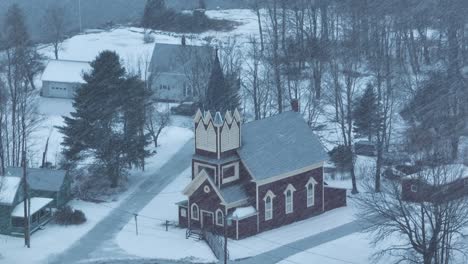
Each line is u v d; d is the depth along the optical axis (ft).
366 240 456.45
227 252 440.45
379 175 510.58
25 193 455.63
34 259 438.81
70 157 546.67
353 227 478.18
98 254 444.96
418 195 409.49
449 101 607.37
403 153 565.53
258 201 466.29
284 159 480.64
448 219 392.47
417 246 396.57
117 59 550.36
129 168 565.12
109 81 538.88
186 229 477.36
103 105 540.52
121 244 458.09
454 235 447.42
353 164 534.78
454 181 398.42
